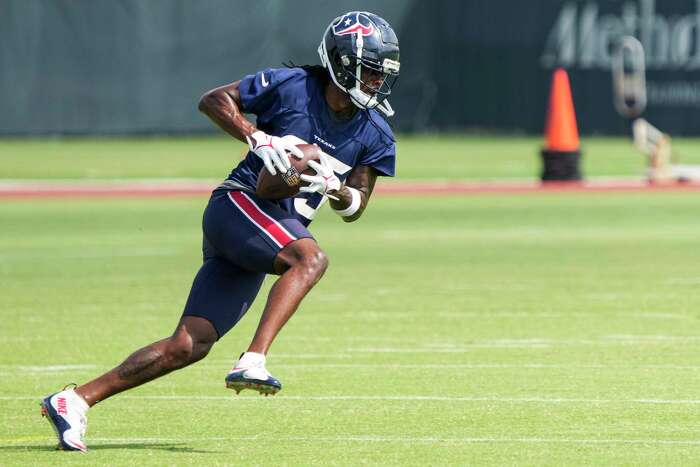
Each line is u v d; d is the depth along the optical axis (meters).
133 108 119.50
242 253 22.55
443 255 55.16
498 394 28.27
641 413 26.27
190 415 26.45
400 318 39.16
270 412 26.66
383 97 23.98
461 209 76.69
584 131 130.88
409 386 29.27
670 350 33.62
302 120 23.44
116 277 48.38
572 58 130.25
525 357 32.78
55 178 93.19
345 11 122.81
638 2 130.12
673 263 52.00
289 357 33.09
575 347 34.12
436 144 126.50
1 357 33.19
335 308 41.19
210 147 121.31
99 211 74.62
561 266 51.25
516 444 23.61
